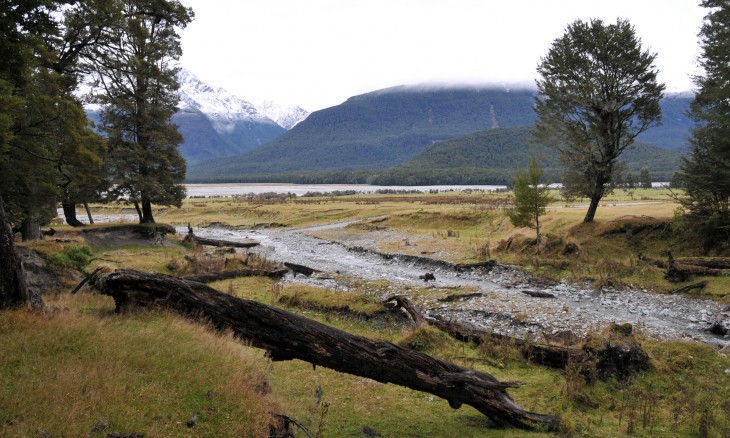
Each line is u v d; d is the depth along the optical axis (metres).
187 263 29.09
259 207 85.94
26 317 9.80
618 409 12.12
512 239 36.78
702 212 28.59
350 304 20.58
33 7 14.56
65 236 32.53
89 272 22.02
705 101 28.72
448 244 41.66
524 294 25.14
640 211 38.38
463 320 20.44
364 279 29.17
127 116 39.16
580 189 35.25
